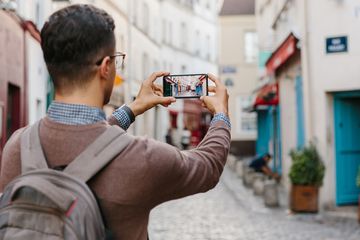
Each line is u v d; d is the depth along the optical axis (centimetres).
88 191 175
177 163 185
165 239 938
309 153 1198
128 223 183
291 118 1720
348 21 1234
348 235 939
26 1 1405
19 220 169
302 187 1194
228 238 938
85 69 190
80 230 168
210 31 5378
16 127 1374
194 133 5212
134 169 180
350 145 1277
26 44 1439
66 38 188
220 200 1531
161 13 4175
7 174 195
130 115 238
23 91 1413
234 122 3453
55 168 183
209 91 238
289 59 1645
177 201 1520
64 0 1553
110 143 183
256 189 1585
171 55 4456
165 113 4381
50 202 169
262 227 1041
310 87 1288
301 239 908
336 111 1269
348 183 1273
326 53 1256
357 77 1232
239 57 3447
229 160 2873
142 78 3578
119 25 2916
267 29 2123
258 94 2106
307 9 1293
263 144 2534
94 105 193
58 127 187
